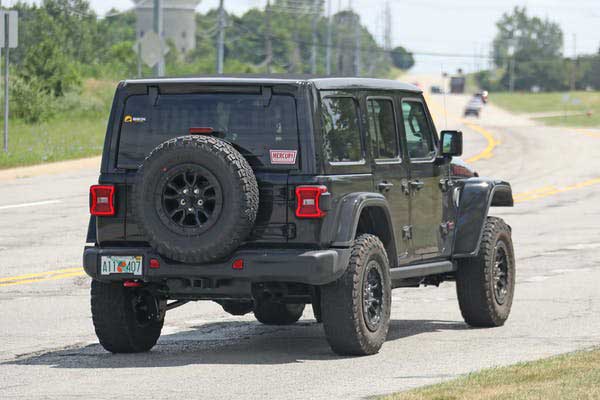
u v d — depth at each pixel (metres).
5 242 42.16
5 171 71.25
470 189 25.38
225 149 20.17
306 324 26.17
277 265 20.33
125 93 21.42
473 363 20.77
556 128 158.75
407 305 29.20
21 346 23.25
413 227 23.45
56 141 91.25
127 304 21.94
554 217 53.62
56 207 53.91
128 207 21.23
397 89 23.45
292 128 20.66
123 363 21.20
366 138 22.03
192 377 19.61
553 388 17.06
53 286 32.12
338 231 20.80
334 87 21.39
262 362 21.09
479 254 25.16
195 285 20.95
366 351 21.45
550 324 25.77
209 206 20.30
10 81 117.94
